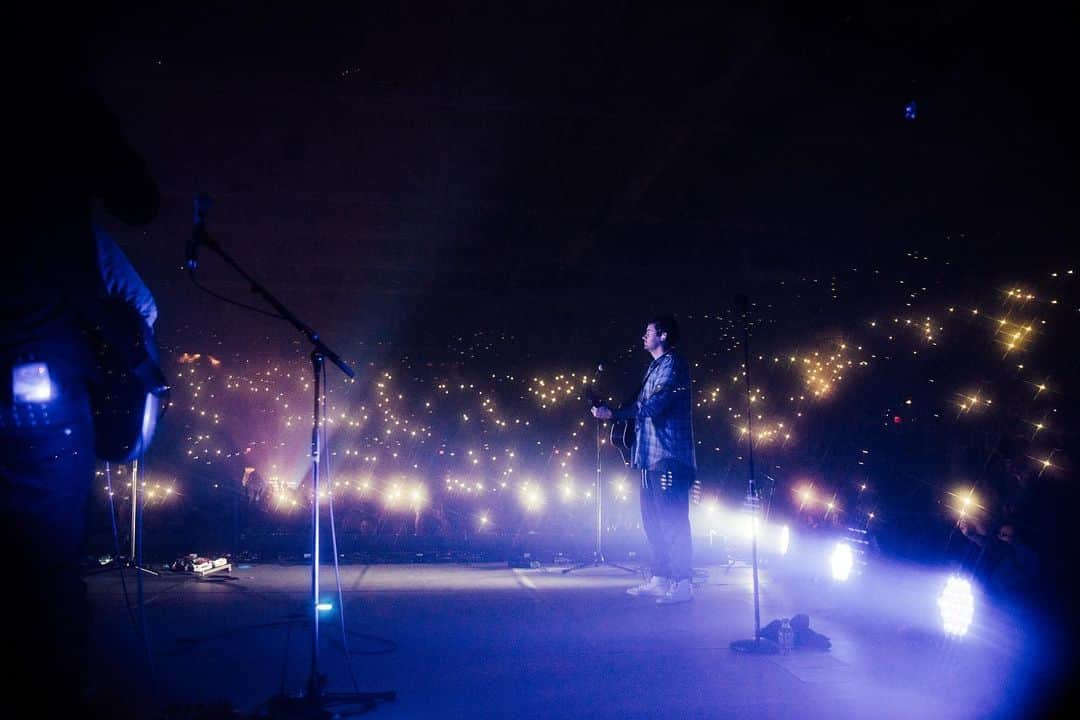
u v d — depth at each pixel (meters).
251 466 10.86
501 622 4.38
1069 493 3.64
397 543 7.77
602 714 2.92
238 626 4.20
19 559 2.04
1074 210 5.90
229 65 6.03
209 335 12.91
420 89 6.43
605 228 9.68
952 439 4.88
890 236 8.45
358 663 3.53
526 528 8.95
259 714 2.79
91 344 2.22
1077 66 5.29
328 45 6.01
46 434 2.07
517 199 8.88
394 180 8.51
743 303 4.22
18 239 2.02
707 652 3.77
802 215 9.01
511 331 13.55
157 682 3.17
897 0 5.16
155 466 9.72
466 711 2.93
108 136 2.21
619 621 4.43
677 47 6.07
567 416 11.91
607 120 6.96
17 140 2.01
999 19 5.12
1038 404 4.36
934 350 5.71
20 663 2.04
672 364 5.18
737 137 7.14
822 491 6.20
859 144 7.16
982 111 6.12
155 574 5.85
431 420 12.62
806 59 5.87
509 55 6.12
